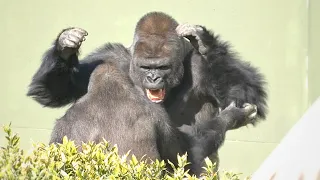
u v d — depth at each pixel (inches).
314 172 353.1
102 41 1044.5
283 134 1027.9
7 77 1043.9
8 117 1034.1
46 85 743.7
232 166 1011.9
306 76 1035.9
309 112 372.8
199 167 737.6
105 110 687.1
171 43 743.1
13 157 496.1
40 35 1051.3
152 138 671.8
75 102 732.7
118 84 705.0
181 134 746.8
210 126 763.4
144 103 693.3
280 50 1047.6
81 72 759.7
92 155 522.6
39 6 1058.1
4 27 1056.8
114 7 1051.9
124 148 667.4
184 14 1049.5
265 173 373.1
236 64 819.4
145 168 527.2
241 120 784.9
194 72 779.4
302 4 1048.8
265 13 1052.5
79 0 1055.6
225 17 1051.3
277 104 1035.9
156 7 1048.8
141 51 738.2
